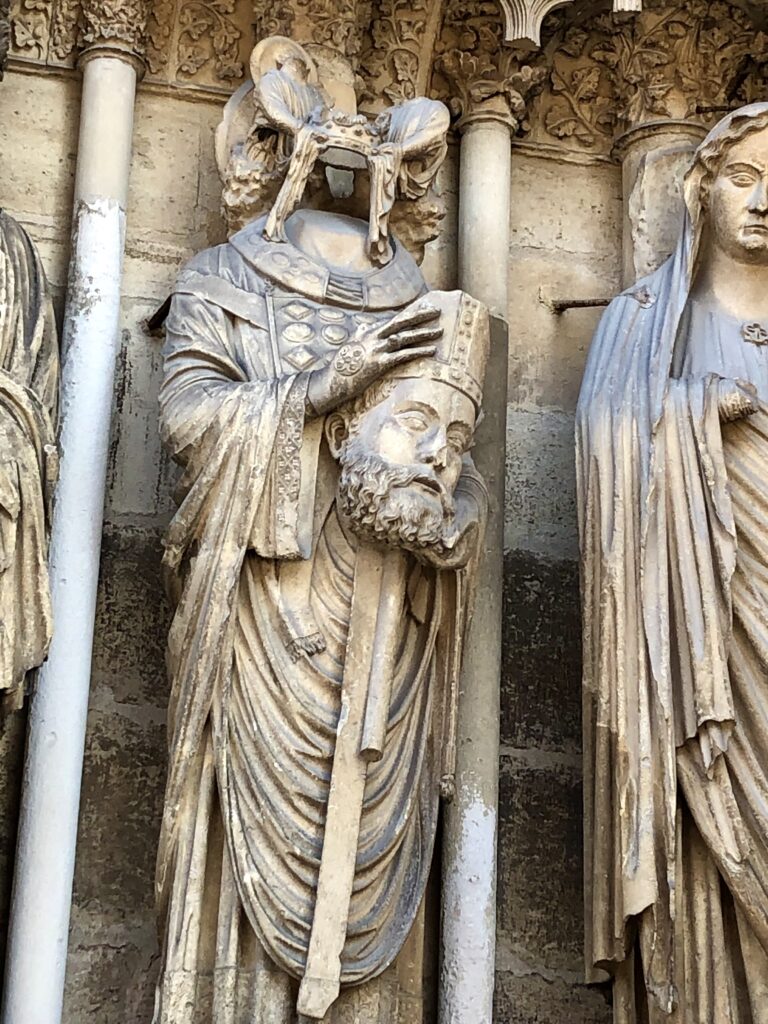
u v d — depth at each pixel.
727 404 4.88
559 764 5.18
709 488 4.82
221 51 5.47
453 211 5.53
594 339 5.16
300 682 4.62
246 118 5.23
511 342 5.50
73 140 5.36
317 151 5.02
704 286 5.23
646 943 4.64
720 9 5.58
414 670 4.74
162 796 4.95
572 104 5.66
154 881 4.79
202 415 4.70
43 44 5.39
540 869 5.10
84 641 4.90
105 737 4.96
